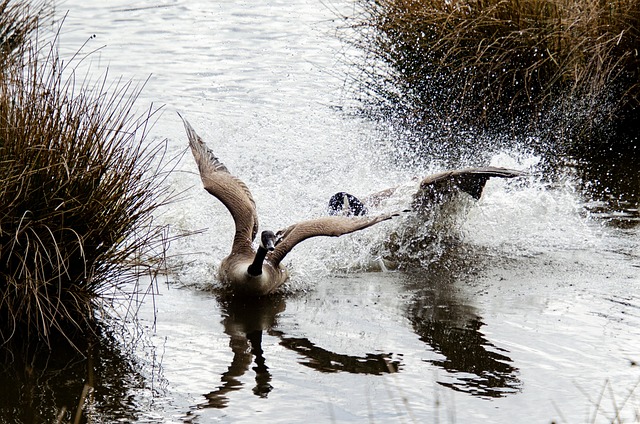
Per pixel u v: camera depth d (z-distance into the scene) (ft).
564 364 28.19
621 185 47.14
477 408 25.38
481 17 53.98
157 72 63.31
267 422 24.44
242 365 28.04
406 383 26.99
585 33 53.06
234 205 36.94
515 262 37.76
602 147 53.21
